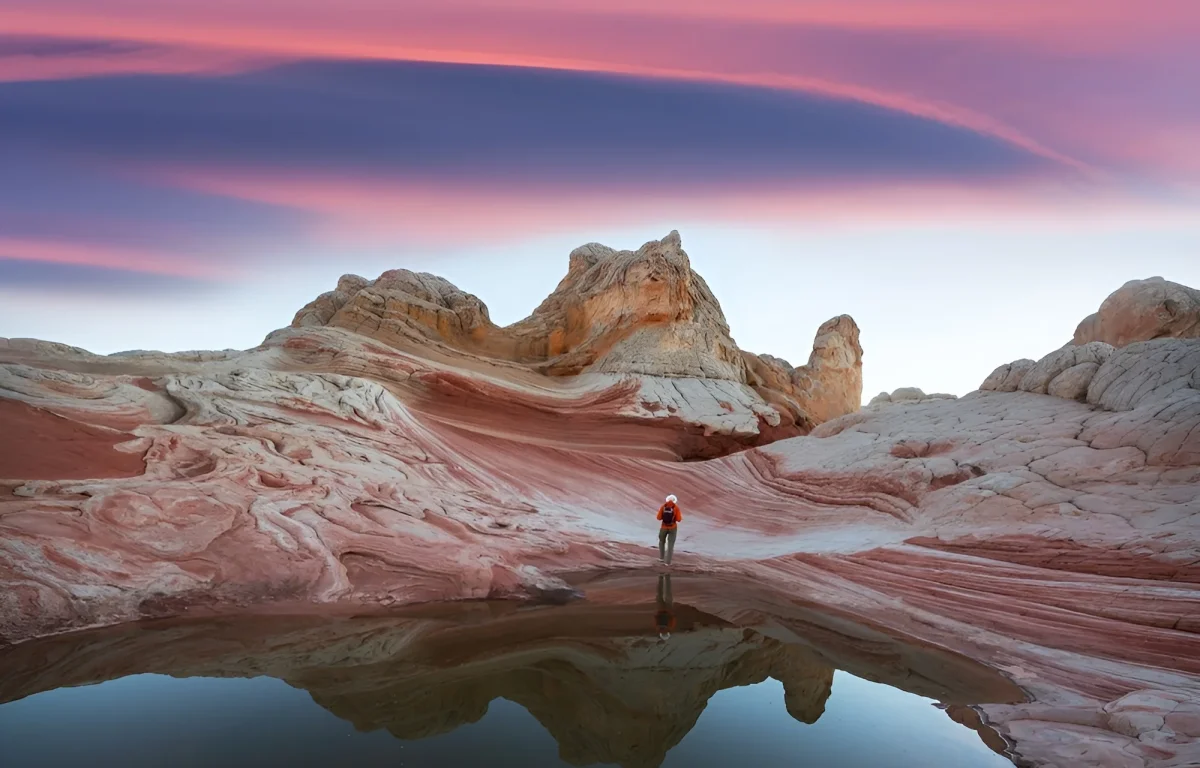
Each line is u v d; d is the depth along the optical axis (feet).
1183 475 36.65
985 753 20.35
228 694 22.08
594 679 25.03
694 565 41.50
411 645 27.30
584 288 84.48
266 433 44.73
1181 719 21.29
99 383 45.42
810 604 34.96
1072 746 20.56
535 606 33.06
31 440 36.24
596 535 44.96
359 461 45.27
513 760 18.52
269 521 34.88
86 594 27.61
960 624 31.35
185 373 56.44
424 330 76.13
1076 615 30.17
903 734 21.43
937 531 40.32
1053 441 44.42
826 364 87.45
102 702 21.12
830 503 50.03
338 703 21.79
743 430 68.64
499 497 48.67
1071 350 54.03
